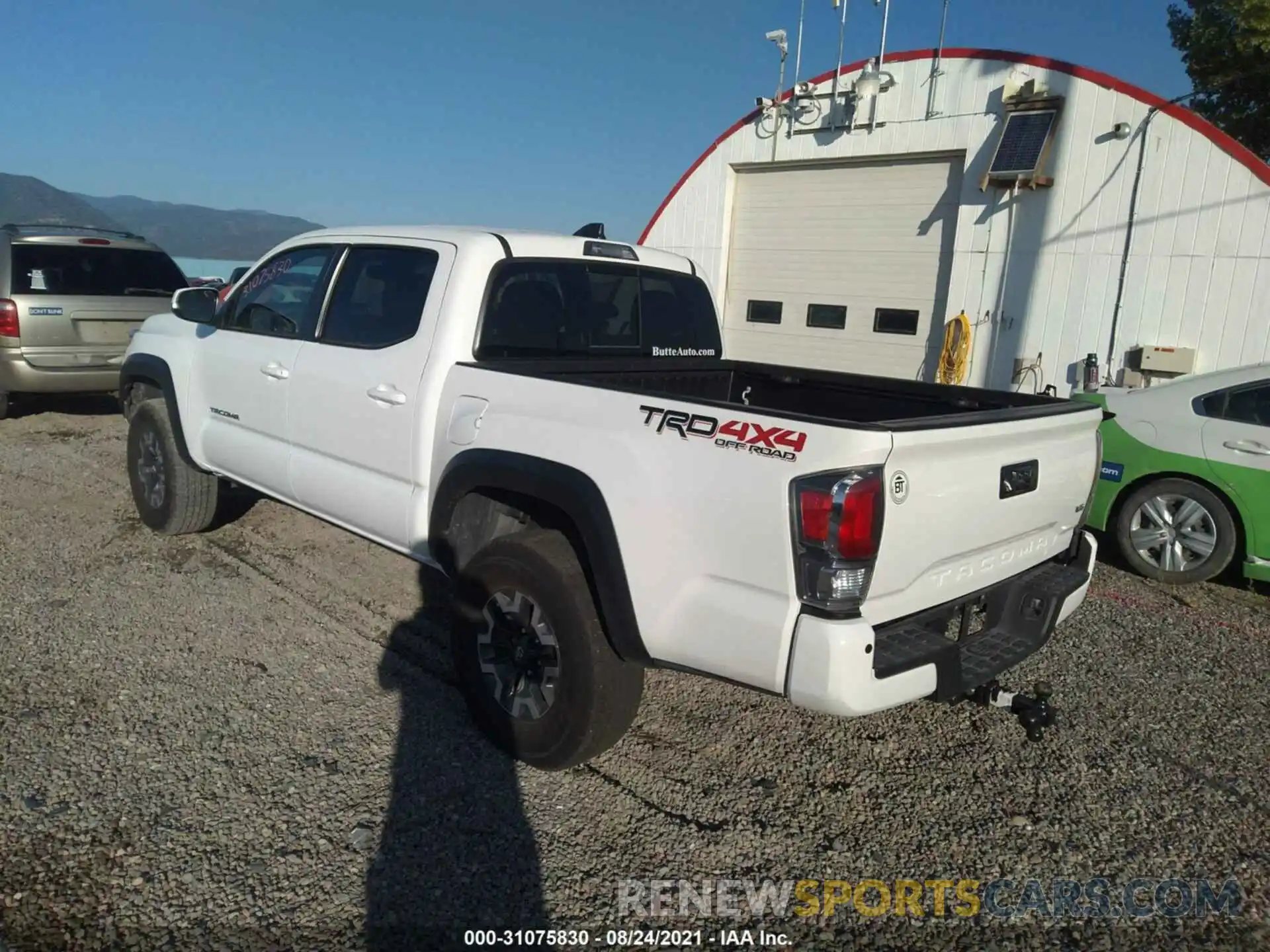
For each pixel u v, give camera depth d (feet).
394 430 12.75
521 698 11.01
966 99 32.58
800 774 11.27
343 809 10.02
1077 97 30.01
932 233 34.53
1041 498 10.75
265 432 15.49
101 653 13.55
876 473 8.28
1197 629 16.55
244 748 11.15
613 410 10.02
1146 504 19.43
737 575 8.84
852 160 36.06
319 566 17.66
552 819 10.07
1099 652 15.35
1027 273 31.68
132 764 10.68
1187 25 43.78
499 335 12.69
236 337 16.28
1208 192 27.68
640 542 9.50
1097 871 9.64
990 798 10.89
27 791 10.06
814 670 8.36
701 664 9.29
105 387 30.17
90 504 21.40
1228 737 12.51
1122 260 29.58
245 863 9.04
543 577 10.34
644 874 9.27
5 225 31.35
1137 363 29.63
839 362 37.83
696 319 16.24
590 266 14.06
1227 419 18.53
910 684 8.79
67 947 7.87
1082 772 11.52
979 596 10.44
